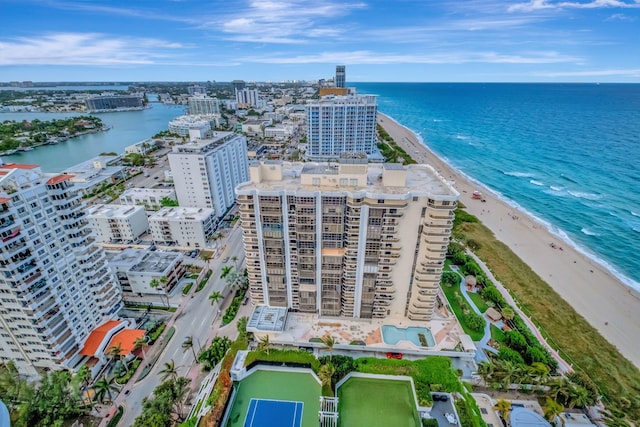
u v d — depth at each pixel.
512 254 133.12
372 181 81.44
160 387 66.06
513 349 84.38
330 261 81.62
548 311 102.06
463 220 159.25
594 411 69.38
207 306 99.88
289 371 75.31
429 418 65.12
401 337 83.50
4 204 60.53
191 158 141.50
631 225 155.38
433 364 73.94
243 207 77.25
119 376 76.62
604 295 111.19
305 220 76.38
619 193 188.25
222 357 78.44
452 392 69.62
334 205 74.50
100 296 86.00
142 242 136.25
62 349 73.88
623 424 62.94
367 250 78.56
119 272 101.12
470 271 114.94
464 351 79.25
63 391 66.56
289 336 83.62
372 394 69.88
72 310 76.62
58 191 73.81
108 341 82.19
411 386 70.81
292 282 86.44
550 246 140.25
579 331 94.75
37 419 65.19
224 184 158.50
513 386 73.88
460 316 94.56
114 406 70.31
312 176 78.06
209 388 70.19
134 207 141.75
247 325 83.62
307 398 69.12
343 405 67.62
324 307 88.88
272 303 90.31
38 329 69.44
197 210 138.25
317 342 81.81
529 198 186.62
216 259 124.12
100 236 135.12
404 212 74.31
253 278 86.81
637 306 106.69
